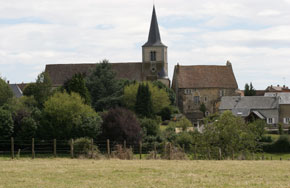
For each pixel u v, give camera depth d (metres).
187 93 123.75
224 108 104.50
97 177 22.89
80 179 22.20
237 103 104.19
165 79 128.12
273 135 77.62
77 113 63.12
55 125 61.94
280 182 21.23
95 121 62.00
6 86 83.31
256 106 102.12
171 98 116.31
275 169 26.70
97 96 101.38
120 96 101.00
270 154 65.00
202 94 123.88
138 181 21.41
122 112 63.81
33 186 20.08
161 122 97.75
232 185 20.28
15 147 59.38
